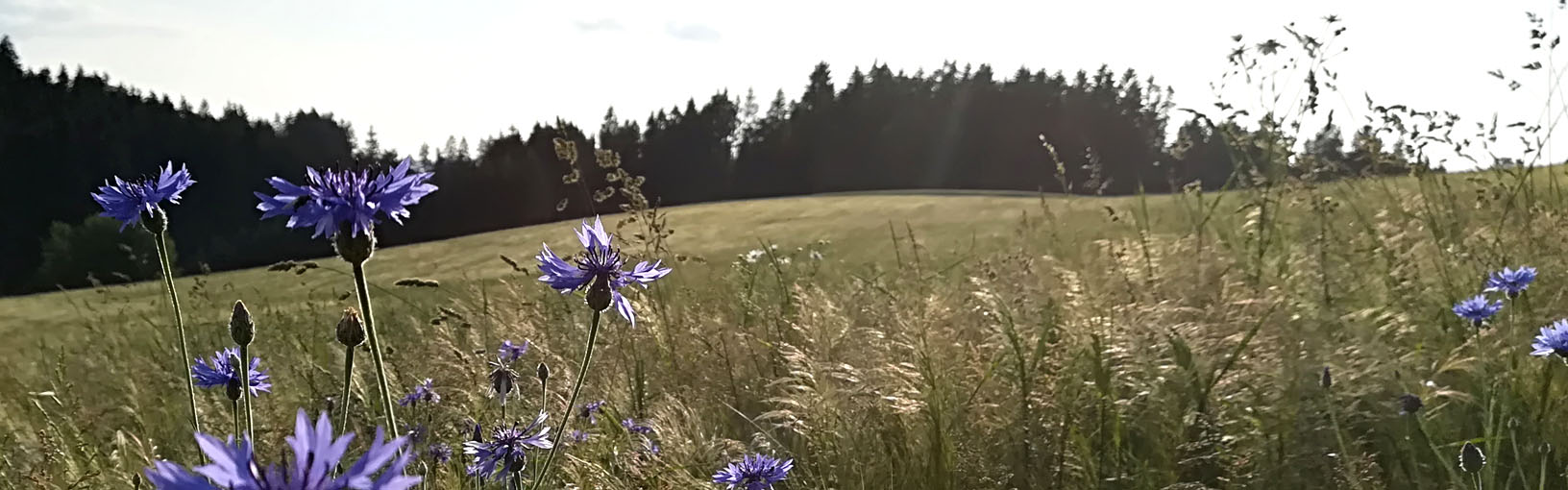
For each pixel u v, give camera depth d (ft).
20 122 185.88
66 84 201.26
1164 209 26.66
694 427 11.69
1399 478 9.96
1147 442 11.16
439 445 10.52
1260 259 16.53
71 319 36.63
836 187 215.92
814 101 219.41
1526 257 15.12
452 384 13.50
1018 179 198.29
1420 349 12.04
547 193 171.83
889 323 14.34
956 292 16.35
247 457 2.94
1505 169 18.49
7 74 191.42
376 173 5.64
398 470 3.00
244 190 193.67
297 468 2.89
